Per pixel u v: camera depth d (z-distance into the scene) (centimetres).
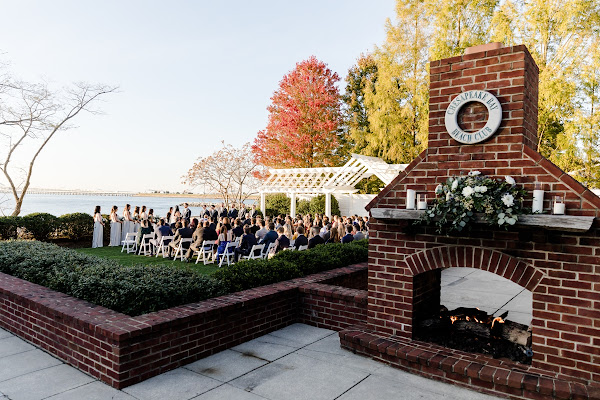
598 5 1798
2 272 689
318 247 856
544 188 381
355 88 3603
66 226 1562
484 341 452
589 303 357
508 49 407
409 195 450
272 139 3125
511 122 403
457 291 832
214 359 462
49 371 427
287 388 392
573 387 347
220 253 1098
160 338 420
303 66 3116
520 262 393
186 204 1795
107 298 479
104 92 1750
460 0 2122
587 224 333
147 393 379
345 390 389
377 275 494
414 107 2434
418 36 2377
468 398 375
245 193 2930
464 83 432
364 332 496
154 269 578
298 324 598
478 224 415
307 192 2230
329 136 3069
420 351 434
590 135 1797
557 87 1791
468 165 428
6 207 1686
